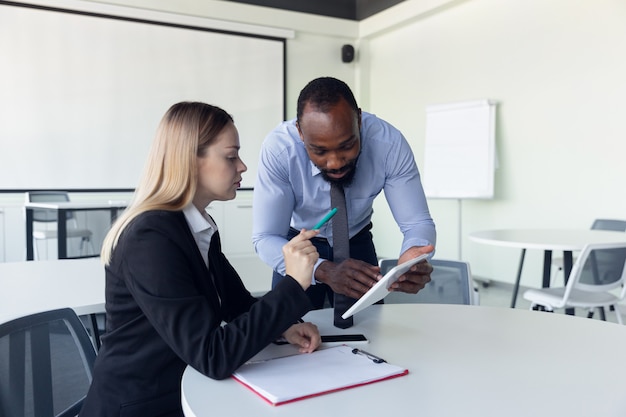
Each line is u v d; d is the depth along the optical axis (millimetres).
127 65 5375
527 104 4602
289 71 6258
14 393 964
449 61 5391
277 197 1629
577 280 2594
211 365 902
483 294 4734
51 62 5043
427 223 1624
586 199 4172
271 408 792
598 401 817
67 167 5180
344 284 1244
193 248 1061
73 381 1104
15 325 1010
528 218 4633
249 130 6039
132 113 5434
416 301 1937
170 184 1075
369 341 1132
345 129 1215
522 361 1001
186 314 943
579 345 1099
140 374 1022
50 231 4605
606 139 4012
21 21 4895
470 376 923
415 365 981
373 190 1668
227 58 5852
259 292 2146
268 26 5992
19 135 4961
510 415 766
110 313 1048
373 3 6211
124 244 997
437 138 5180
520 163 4680
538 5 4461
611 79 3961
